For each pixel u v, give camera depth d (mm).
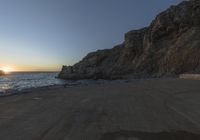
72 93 17578
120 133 6371
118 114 9000
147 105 11039
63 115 9000
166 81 30188
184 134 6238
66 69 127188
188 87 20062
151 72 82750
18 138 6047
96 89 20875
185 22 87312
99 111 9719
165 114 8844
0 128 7082
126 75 88312
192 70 64250
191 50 70250
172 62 74000
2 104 12156
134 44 103562
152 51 88875
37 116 8875
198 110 9547
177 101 12109
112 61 118812
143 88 20609
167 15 95000
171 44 84625
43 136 6176
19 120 8188
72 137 6051
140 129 6750
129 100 12930
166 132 6430
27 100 13773
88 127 7055
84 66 124500
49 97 15164
